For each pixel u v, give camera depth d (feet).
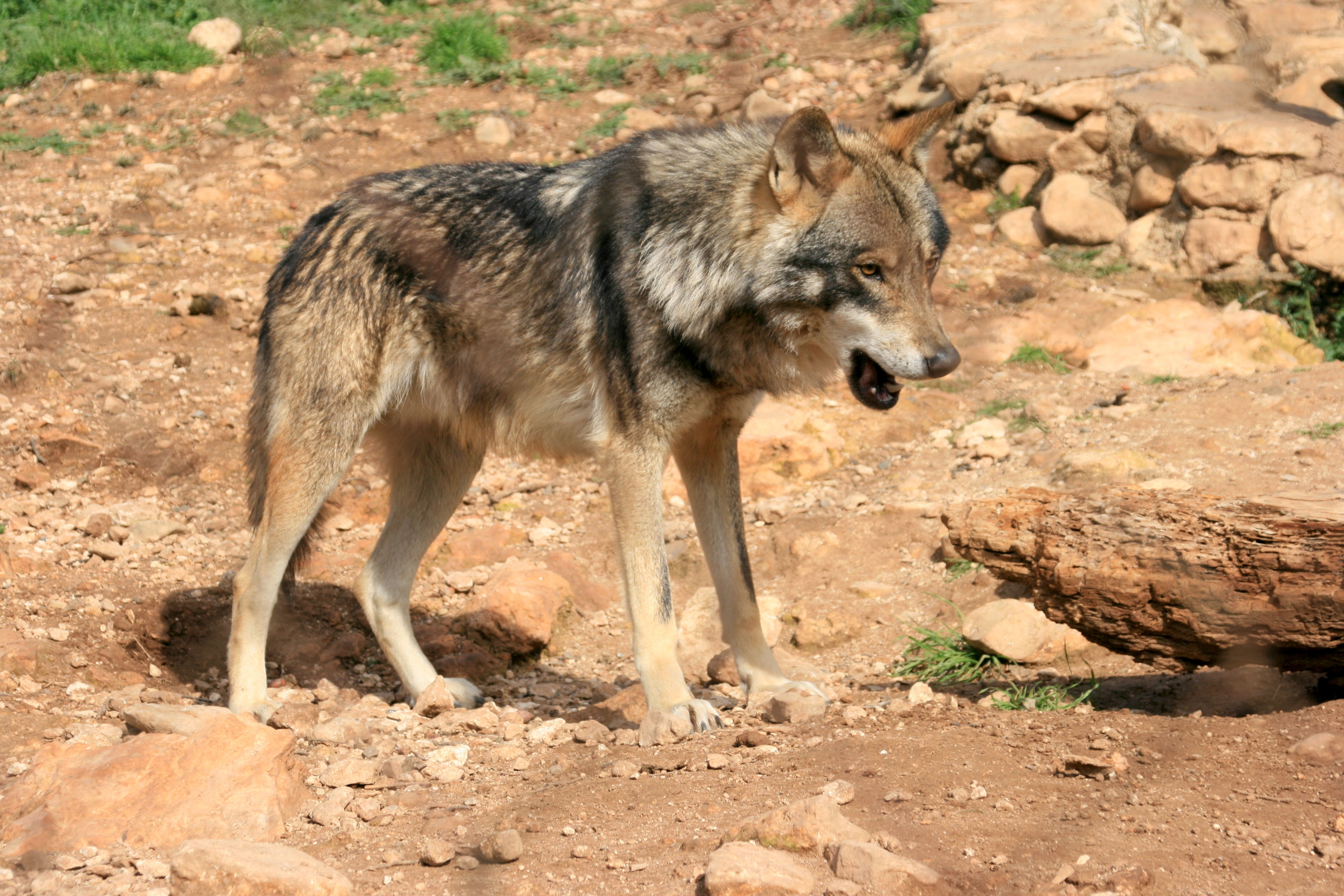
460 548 48.88
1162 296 67.00
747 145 32.19
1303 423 47.34
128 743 25.46
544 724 31.86
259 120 90.79
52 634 37.63
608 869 21.25
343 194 36.11
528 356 33.99
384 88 94.12
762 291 31.04
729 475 33.88
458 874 21.43
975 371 60.08
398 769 27.50
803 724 29.76
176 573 43.98
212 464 53.72
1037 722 27.89
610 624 44.55
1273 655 27.78
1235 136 66.90
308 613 43.42
